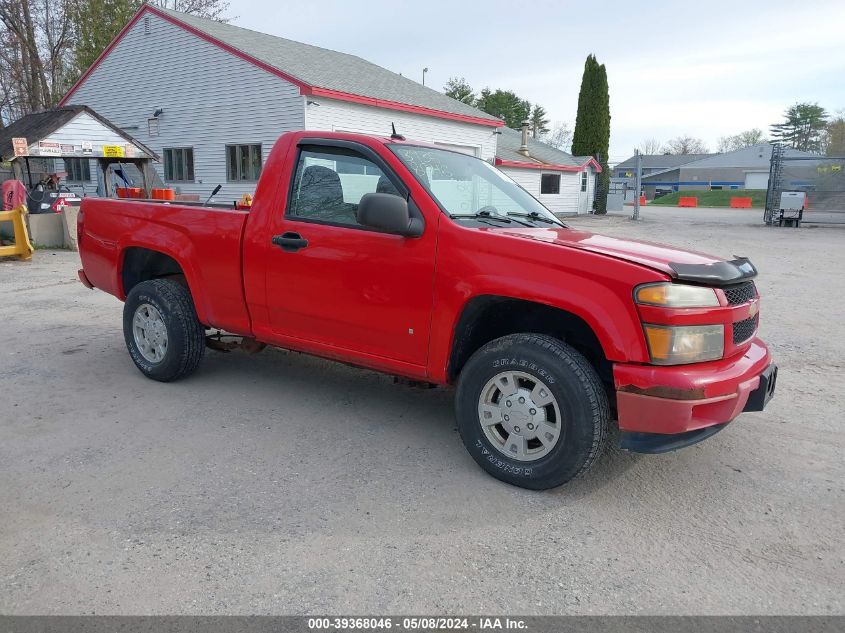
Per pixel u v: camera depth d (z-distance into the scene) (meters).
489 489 3.57
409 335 3.84
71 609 2.54
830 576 2.85
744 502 3.50
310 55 23.41
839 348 6.79
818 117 119.19
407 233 3.69
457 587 2.72
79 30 35.34
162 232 4.98
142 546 2.96
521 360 3.44
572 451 3.34
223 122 20.94
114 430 4.26
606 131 38.16
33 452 3.91
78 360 5.85
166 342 5.07
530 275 3.39
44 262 12.58
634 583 2.77
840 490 3.65
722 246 18.05
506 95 69.75
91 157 18.38
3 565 2.80
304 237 4.19
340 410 4.73
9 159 16.94
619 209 43.62
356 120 20.42
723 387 3.21
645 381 3.15
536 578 2.79
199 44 20.92
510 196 4.59
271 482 3.59
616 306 3.21
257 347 5.10
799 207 26.69
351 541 3.03
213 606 2.57
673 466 3.92
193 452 3.95
